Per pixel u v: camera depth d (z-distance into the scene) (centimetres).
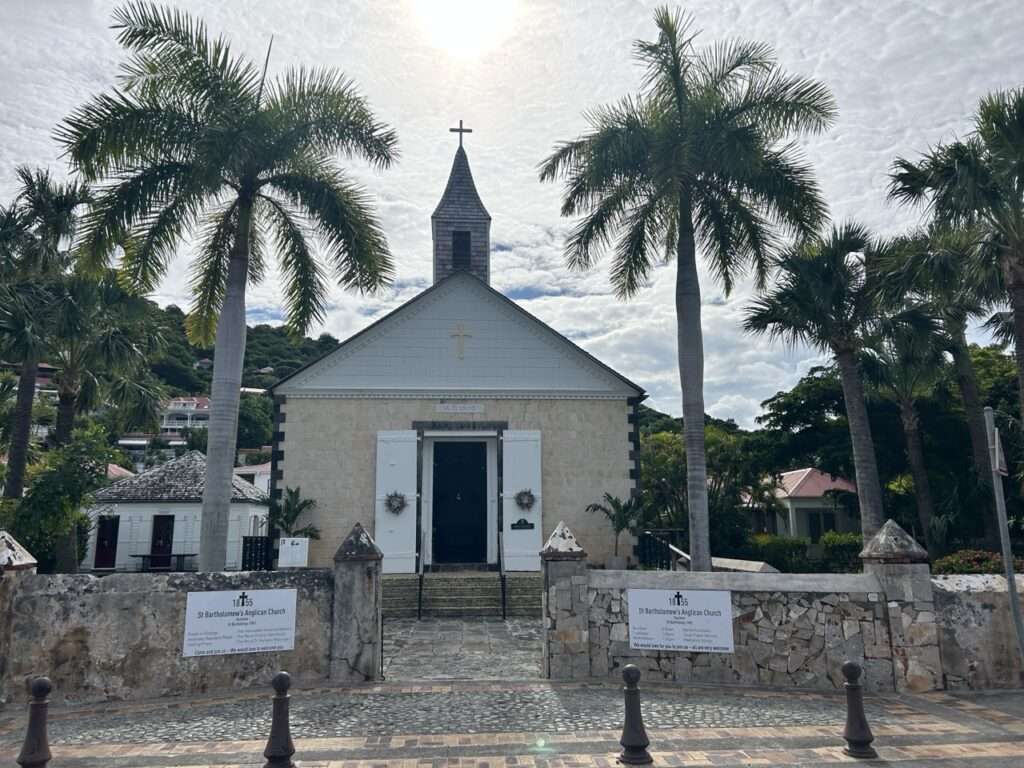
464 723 755
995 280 1562
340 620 951
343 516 1903
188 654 902
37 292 1845
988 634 931
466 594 1723
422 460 1945
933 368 2172
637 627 962
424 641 1316
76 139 1180
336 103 1316
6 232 1745
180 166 1259
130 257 1282
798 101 1361
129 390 2153
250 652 925
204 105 1263
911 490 2719
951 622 931
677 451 3144
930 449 2609
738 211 1455
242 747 684
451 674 1016
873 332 1856
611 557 1941
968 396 2344
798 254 1777
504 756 653
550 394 2012
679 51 1405
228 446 1223
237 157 1194
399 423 1962
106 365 1966
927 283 1559
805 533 3450
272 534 1848
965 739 706
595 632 969
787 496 3447
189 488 2892
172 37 1246
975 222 1430
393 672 1033
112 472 3494
